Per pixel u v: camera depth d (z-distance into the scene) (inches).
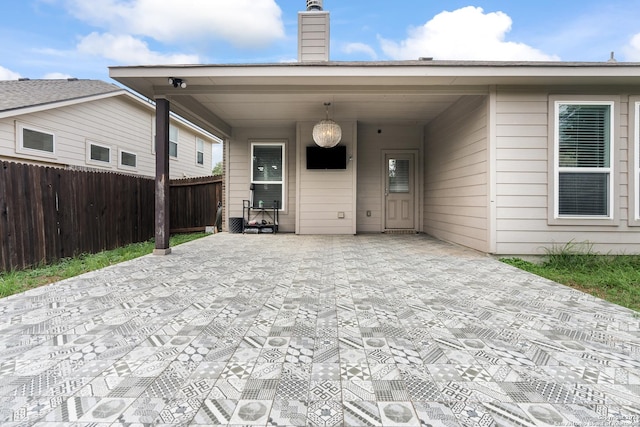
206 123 257.0
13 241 156.6
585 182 181.9
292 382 57.1
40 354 66.7
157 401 51.6
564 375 59.7
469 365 63.2
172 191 340.8
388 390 54.9
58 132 289.7
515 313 91.9
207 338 74.7
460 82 179.8
